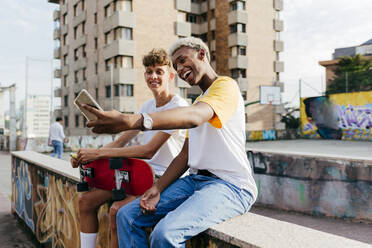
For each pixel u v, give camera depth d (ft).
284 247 3.34
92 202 6.19
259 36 106.22
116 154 5.47
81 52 97.25
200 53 4.83
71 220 8.41
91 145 60.13
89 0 92.68
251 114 103.09
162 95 6.91
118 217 4.61
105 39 85.10
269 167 16.37
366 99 73.41
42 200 11.01
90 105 3.15
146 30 82.33
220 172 4.62
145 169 5.39
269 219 4.37
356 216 13.28
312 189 14.61
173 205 4.69
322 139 83.76
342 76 133.18
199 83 5.03
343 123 78.74
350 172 13.44
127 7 80.59
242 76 103.45
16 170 14.73
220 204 4.19
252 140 82.74
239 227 4.04
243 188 4.53
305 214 14.82
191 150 4.89
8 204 17.74
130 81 79.05
